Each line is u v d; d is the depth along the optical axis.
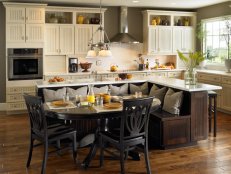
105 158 3.88
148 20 8.12
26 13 6.80
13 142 4.72
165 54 8.36
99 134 3.70
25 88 6.91
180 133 4.44
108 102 4.06
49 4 7.43
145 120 3.46
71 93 4.88
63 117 3.42
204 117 4.60
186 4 7.77
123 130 3.31
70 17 7.68
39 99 3.31
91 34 7.66
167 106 4.64
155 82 5.45
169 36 8.36
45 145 3.43
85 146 4.52
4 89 7.32
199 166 3.73
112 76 7.62
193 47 8.70
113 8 8.13
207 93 4.59
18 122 6.04
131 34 8.39
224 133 5.18
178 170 3.61
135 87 5.55
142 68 8.25
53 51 7.37
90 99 3.94
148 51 8.17
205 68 8.36
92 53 5.15
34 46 6.93
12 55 6.75
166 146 4.38
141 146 4.08
